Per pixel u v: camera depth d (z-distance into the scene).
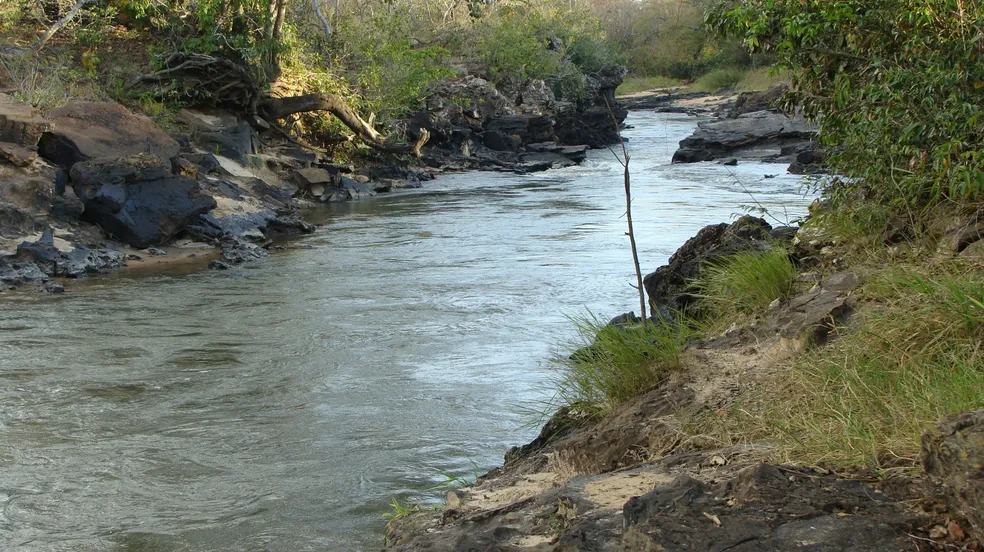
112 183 16.11
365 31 33.97
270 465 6.52
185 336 10.30
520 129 39.00
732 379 5.00
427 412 7.60
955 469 2.66
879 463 3.28
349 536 5.36
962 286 4.57
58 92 20.41
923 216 6.43
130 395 8.22
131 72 24.88
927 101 6.35
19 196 15.21
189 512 5.74
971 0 6.80
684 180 29.12
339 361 9.23
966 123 6.11
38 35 25.98
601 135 46.75
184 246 16.53
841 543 2.61
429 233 18.53
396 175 29.12
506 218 20.66
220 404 7.94
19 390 8.35
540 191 26.69
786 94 8.27
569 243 16.89
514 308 11.53
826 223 7.33
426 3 45.03
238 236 17.34
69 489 6.13
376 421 7.41
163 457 6.71
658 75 82.31
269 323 10.91
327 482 6.18
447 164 32.97
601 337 5.87
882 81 7.11
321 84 30.30
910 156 6.66
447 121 35.56
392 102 32.44
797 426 3.92
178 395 8.20
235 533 5.42
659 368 5.49
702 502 2.88
